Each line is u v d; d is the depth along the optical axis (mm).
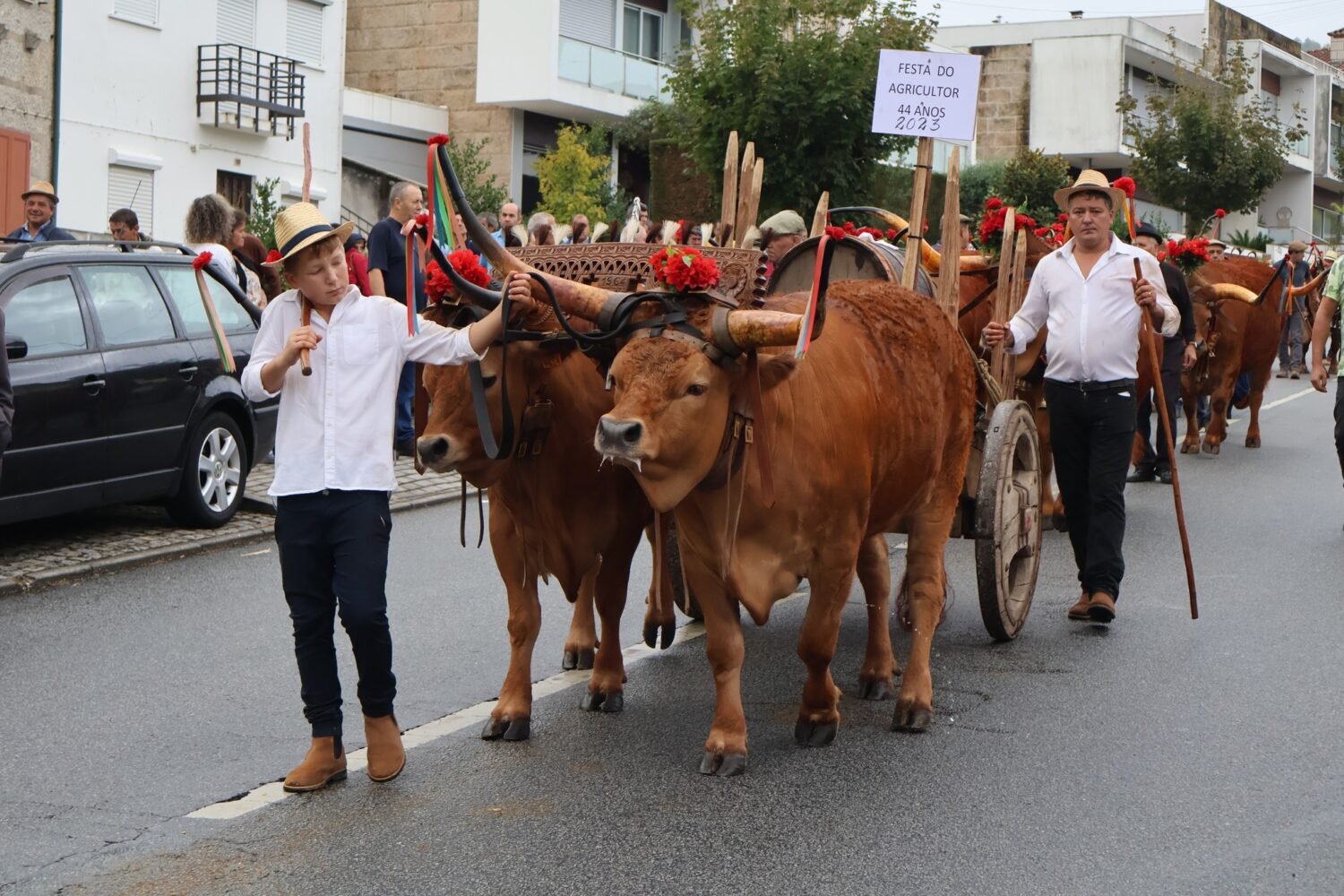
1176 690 6844
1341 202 65688
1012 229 8820
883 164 24859
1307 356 28562
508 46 32781
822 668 6008
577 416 6094
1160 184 35688
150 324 10227
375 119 31625
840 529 5758
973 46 49312
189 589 8961
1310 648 7547
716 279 5184
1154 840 5031
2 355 7340
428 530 10891
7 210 21203
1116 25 48469
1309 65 59781
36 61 21828
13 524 10570
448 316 5945
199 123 24891
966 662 7418
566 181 29719
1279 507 11938
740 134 22875
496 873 4793
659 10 36094
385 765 5648
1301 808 5316
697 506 5461
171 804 5457
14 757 5984
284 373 5363
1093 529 8047
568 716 6555
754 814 5309
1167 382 13312
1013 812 5309
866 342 6168
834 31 22406
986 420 8000
